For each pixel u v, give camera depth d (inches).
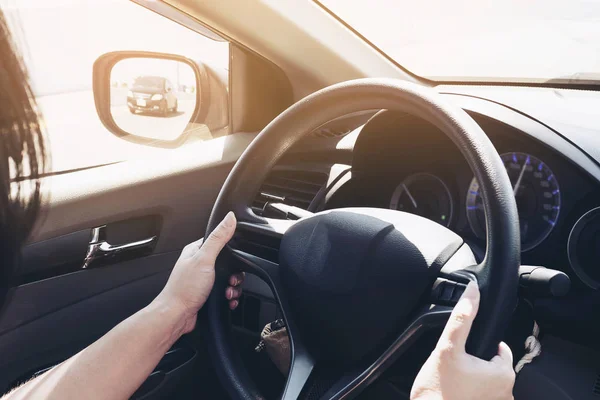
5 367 54.6
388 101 35.4
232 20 65.1
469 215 54.6
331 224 36.1
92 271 59.4
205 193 67.5
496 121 50.9
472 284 27.6
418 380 26.2
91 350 31.2
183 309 34.5
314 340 35.3
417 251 33.4
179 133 75.7
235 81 73.9
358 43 68.1
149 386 54.8
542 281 30.7
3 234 16.1
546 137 47.9
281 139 40.2
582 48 68.8
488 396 26.0
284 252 37.5
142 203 61.7
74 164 64.1
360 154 58.5
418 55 68.8
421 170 58.1
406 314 32.6
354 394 33.2
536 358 44.8
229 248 39.8
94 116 73.9
